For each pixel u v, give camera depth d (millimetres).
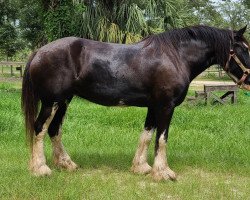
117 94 5164
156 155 5207
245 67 5277
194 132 8391
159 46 5141
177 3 19016
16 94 15141
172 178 5152
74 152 6520
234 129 8930
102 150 6730
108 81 5109
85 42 5223
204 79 30297
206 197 4613
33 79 5125
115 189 4770
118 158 6152
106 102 5270
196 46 5262
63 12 16062
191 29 5273
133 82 5098
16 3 27578
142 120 9414
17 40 33031
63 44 5133
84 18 16438
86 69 5086
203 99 13078
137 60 5090
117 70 5078
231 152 6645
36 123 5188
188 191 4746
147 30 17203
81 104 12242
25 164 5680
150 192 4703
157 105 5129
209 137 7867
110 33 16422
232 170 5703
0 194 4500
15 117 9125
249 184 5102
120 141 7465
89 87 5176
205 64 5391
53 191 4574
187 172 5613
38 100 5223
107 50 5152
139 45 5223
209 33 5277
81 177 5176
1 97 13414
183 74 5109
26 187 4672
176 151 6707
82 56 5125
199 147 7062
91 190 4719
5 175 5156
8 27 30781
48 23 16234
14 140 7508
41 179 4953
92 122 9383
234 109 11852
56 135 5535
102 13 16719
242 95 15992
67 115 10000
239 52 5262
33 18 29438
